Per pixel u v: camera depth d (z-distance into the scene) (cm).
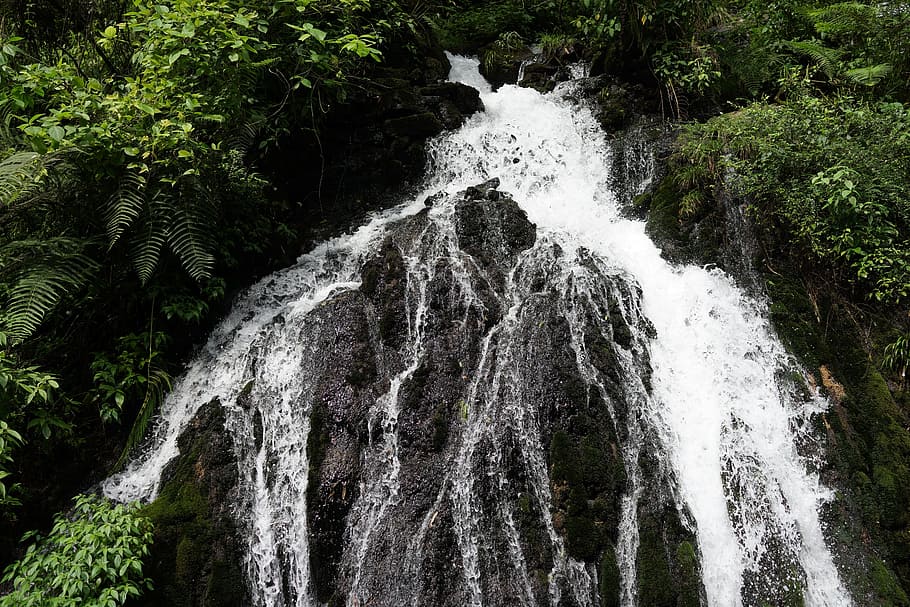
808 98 507
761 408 399
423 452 372
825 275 459
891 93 568
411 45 658
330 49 511
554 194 553
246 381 425
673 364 417
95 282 425
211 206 425
